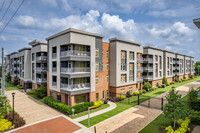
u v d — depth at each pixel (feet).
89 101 67.72
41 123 48.44
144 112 59.00
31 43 102.73
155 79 120.67
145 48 113.29
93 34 68.69
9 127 44.75
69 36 60.54
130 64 93.61
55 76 76.95
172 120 45.52
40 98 83.10
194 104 54.60
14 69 147.64
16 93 101.55
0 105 51.39
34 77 104.27
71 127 45.24
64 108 58.18
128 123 47.83
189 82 163.53
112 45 83.10
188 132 40.34
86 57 65.46
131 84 93.40
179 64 173.17
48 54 78.64
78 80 66.80
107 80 83.20
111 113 58.08
